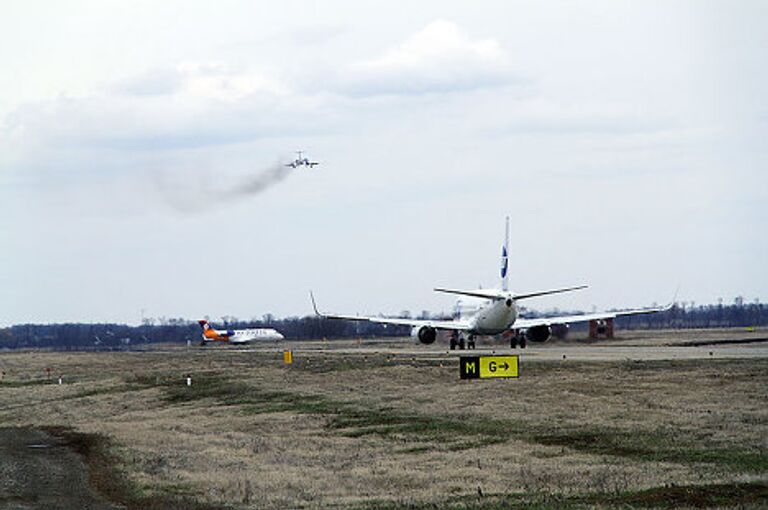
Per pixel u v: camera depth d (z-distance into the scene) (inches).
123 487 2834.6
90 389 6510.8
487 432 3447.3
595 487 2399.1
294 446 3486.7
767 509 2023.9
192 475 2955.2
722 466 2593.5
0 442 4205.2
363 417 4055.1
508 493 2417.6
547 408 3836.1
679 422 3319.4
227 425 4237.2
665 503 2138.3
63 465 3371.1
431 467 2891.2
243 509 2390.5
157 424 4527.6
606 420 3474.4
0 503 2613.2
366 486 2640.3
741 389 3929.6
